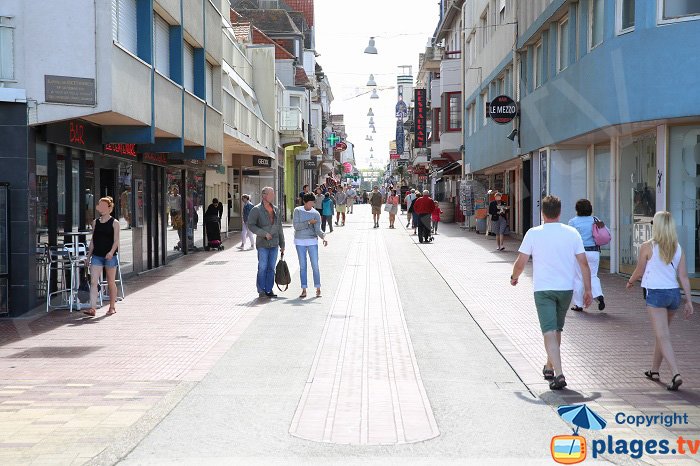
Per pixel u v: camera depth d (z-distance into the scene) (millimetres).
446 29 43844
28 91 11727
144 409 6391
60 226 12977
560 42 13141
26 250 11703
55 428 5840
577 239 7066
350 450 5238
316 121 60469
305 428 5789
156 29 16656
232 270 18125
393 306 12172
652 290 6996
